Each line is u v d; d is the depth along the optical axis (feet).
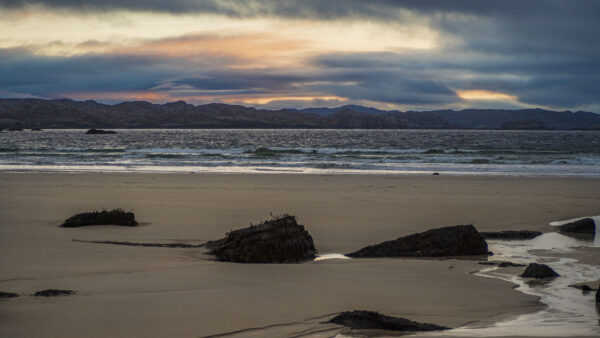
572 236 36.47
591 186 71.72
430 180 79.87
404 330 16.65
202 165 114.11
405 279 23.76
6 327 15.97
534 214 45.32
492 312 19.03
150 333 15.71
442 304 19.92
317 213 44.93
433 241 30.27
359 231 36.78
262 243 27.22
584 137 457.68
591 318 18.29
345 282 22.90
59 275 23.02
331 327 16.78
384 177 84.89
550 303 20.27
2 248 28.71
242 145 252.83
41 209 46.16
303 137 431.02
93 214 37.27
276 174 89.92
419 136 475.31
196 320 17.06
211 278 23.06
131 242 31.60
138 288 21.01
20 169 100.89
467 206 49.67
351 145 255.50
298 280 23.04
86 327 16.10
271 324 16.90
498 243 34.09
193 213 44.42
